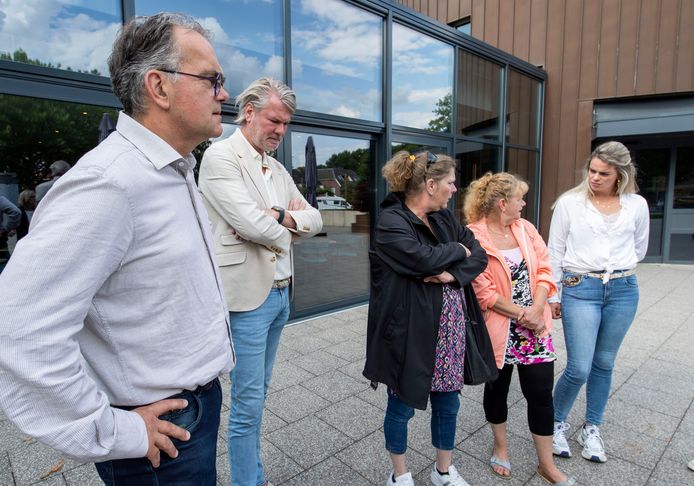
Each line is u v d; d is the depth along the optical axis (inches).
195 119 38.5
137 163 35.0
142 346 35.9
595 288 87.3
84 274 30.4
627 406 111.0
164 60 36.4
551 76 318.0
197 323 39.2
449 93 242.8
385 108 204.8
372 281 75.3
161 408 36.4
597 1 297.3
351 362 137.9
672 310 199.3
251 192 69.6
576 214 89.4
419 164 73.5
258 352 69.0
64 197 31.0
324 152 188.9
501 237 84.4
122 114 37.9
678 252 324.5
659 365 136.6
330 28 183.0
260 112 68.7
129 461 37.5
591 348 86.7
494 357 75.9
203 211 43.6
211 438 42.3
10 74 110.7
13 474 81.7
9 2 110.0
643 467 86.5
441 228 76.7
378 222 74.6
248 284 67.3
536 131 321.1
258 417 70.4
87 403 30.6
